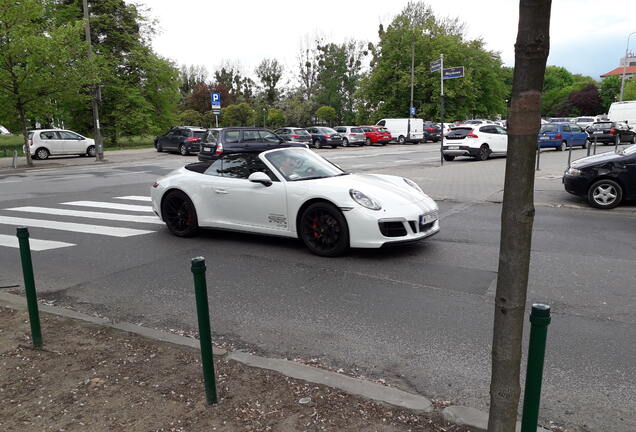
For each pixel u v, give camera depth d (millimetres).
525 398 2098
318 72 72000
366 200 6148
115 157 27375
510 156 1859
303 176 6891
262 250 6840
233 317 4562
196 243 7371
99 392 3131
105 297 5184
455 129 22750
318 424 2725
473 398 3156
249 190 6926
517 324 2000
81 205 11203
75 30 21391
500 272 1988
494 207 10062
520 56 1764
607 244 6926
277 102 65312
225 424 2750
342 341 4016
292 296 5059
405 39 53688
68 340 3945
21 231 3654
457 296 4953
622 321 4293
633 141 30172
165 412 2885
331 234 6336
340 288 5250
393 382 3377
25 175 18672
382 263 6098
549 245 6891
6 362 3580
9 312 4613
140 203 11445
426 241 7211
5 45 19812
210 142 18109
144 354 3672
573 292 5008
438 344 3922
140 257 6695
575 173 9867
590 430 2822
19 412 2939
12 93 21125
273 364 3441
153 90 39969
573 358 3654
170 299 5086
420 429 2674
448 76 18000
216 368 3408
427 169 17656
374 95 56750
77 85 21984
